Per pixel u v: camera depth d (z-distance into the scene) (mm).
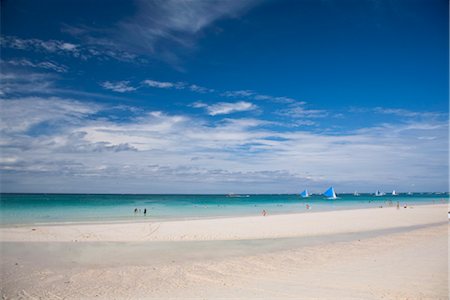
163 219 33062
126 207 60094
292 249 16000
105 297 8758
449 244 16375
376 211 47062
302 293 8703
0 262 12977
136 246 16969
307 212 46656
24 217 35219
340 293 8594
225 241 18766
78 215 38906
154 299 8508
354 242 17906
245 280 10320
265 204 82188
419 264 11859
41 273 11336
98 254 14789
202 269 11961
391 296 8242
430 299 7953
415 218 33750
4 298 8680
